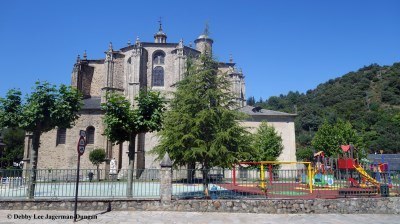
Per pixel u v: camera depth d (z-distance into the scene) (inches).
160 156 738.8
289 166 1814.7
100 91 2009.1
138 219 548.1
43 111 757.3
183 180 765.3
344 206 647.8
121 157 1712.6
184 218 562.9
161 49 1898.4
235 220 557.3
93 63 2032.5
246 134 768.3
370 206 653.9
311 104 4968.0
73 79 1939.0
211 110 705.6
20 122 761.0
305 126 4296.3
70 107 784.9
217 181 730.8
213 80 759.1
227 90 783.7
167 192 631.8
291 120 1873.8
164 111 777.6
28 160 1695.4
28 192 661.9
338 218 594.2
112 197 655.1
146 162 1664.6
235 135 727.7
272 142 1624.0
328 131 2039.9
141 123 721.0
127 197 650.8
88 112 1763.0
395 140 3253.0
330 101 4909.0
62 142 1759.4
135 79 1781.5
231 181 818.2
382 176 960.9
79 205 615.5
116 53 1897.1
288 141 1846.7
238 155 718.5
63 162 1726.1
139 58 1801.2
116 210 618.5
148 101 746.2
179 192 715.4
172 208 625.0
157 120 742.5
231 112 724.0
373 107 4249.5
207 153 684.7
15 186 785.6
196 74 757.3
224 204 631.2
